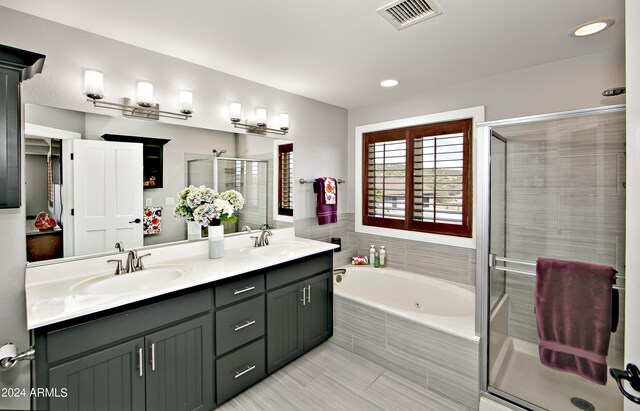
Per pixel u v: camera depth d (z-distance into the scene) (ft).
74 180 5.99
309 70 8.02
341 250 11.68
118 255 6.53
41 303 4.66
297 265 7.97
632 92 2.44
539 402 5.85
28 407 5.40
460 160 9.28
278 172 9.70
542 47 6.70
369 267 10.98
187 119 7.55
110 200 6.43
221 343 6.28
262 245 8.88
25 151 5.44
